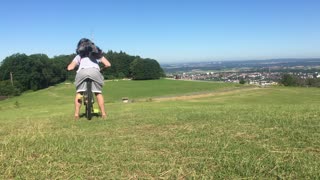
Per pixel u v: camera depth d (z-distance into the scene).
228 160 2.12
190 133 2.93
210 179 1.87
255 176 1.89
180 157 2.25
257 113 3.95
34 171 2.06
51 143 2.69
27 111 9.37
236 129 3.00
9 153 2.43
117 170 2.05
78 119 4.19
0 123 4.27
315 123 3.12
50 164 2.18
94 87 4.16
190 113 4.20
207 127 3.14
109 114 4.59
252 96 28.78
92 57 4.14
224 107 5.30
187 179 1.89
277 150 2.33
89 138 2.88
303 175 1.87
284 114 3.77
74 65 4.16
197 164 2.09
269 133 2.80
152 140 2.73
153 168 2.05
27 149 2.52
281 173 1.91
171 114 4.21
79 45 4.10
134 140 2.75
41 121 4.22
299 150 2.33
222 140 2.64
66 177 1.96
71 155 2.35
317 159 2.12
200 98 27.44
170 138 2.78
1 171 2.06
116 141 2.73
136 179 1.91
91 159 2.25
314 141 2.51
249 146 2.44
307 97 27.55
